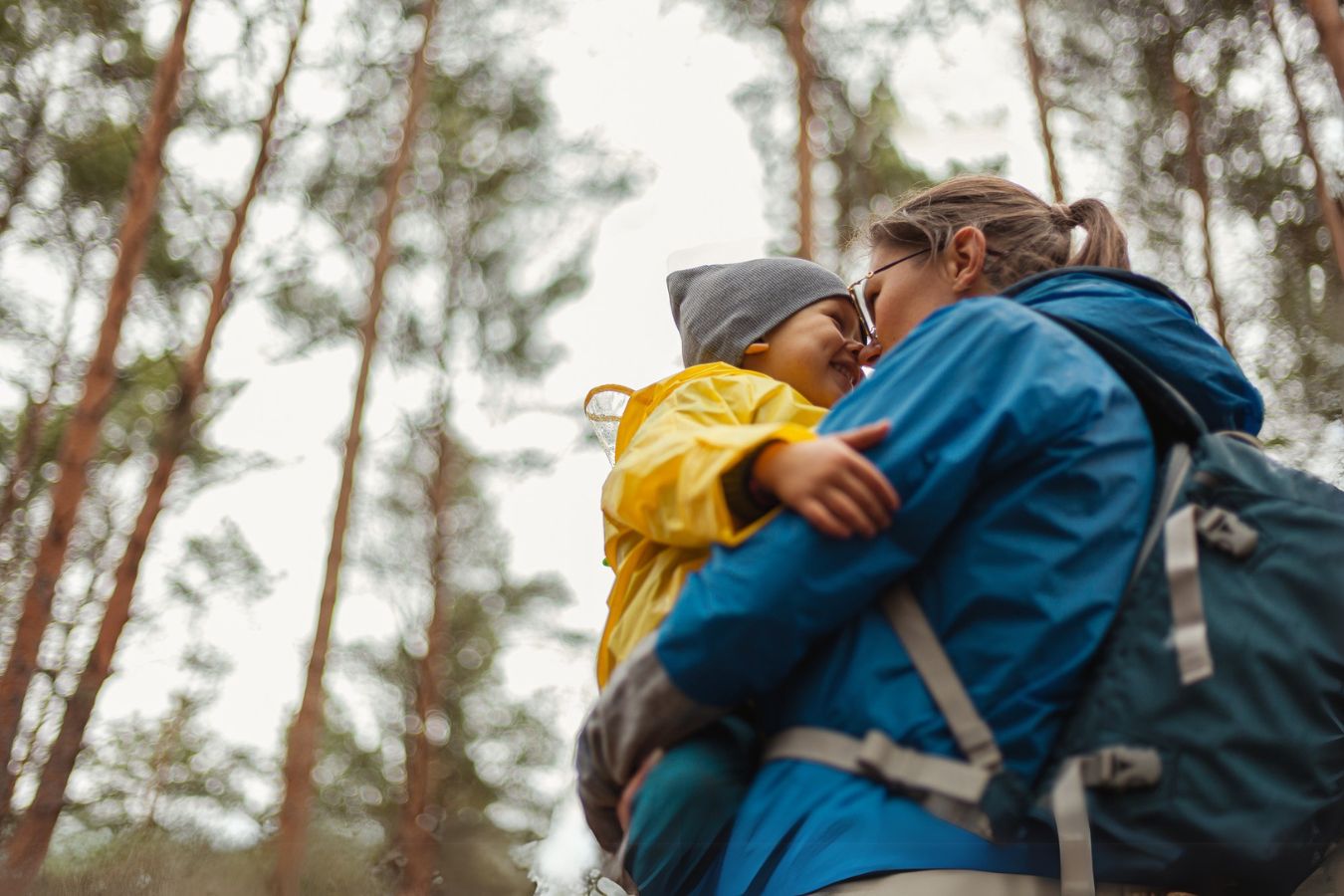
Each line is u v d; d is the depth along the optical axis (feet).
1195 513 3.41
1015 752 3.23
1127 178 30.50
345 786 36.86
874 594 3.34
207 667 31.71
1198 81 29.53
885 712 3.26
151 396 32.04
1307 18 26.61
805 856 3.24
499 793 38.19
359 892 23.62
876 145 35.86
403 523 40.01
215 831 26.32
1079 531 3.33
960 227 4.72
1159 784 3.12
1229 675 3.19
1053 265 4.66
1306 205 27.35
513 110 39.45
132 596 28.04
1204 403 3.89
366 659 38.88
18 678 26.03
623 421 4.88
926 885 3.13
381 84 35.37
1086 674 3.31
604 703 3.60
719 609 3.28
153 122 30.30
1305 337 26.61
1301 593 3.29
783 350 5.27
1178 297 4.23
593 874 6.47
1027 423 3.37
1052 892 3.17
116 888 20.56
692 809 3.47
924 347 3.59
